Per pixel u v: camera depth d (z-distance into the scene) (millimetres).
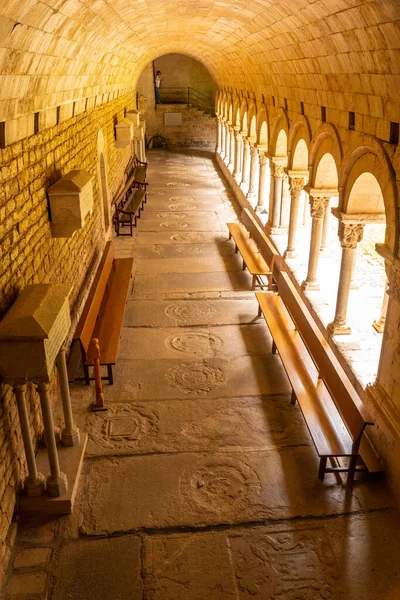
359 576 4566
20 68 4379
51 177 6453
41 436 5902
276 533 4969
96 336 7602
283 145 11312
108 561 4676
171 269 11492
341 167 6887
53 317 4441
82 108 8625
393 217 5238
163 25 11117
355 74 5836
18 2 3559
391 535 4969
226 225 14289
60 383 5488
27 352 4273
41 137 5996
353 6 4629
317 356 6504
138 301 9883
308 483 5555
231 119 19688
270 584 4488
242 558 4715
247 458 5910
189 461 5859
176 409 6727
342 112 6809
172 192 19156
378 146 5613
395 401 5461
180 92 31125
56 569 4602
